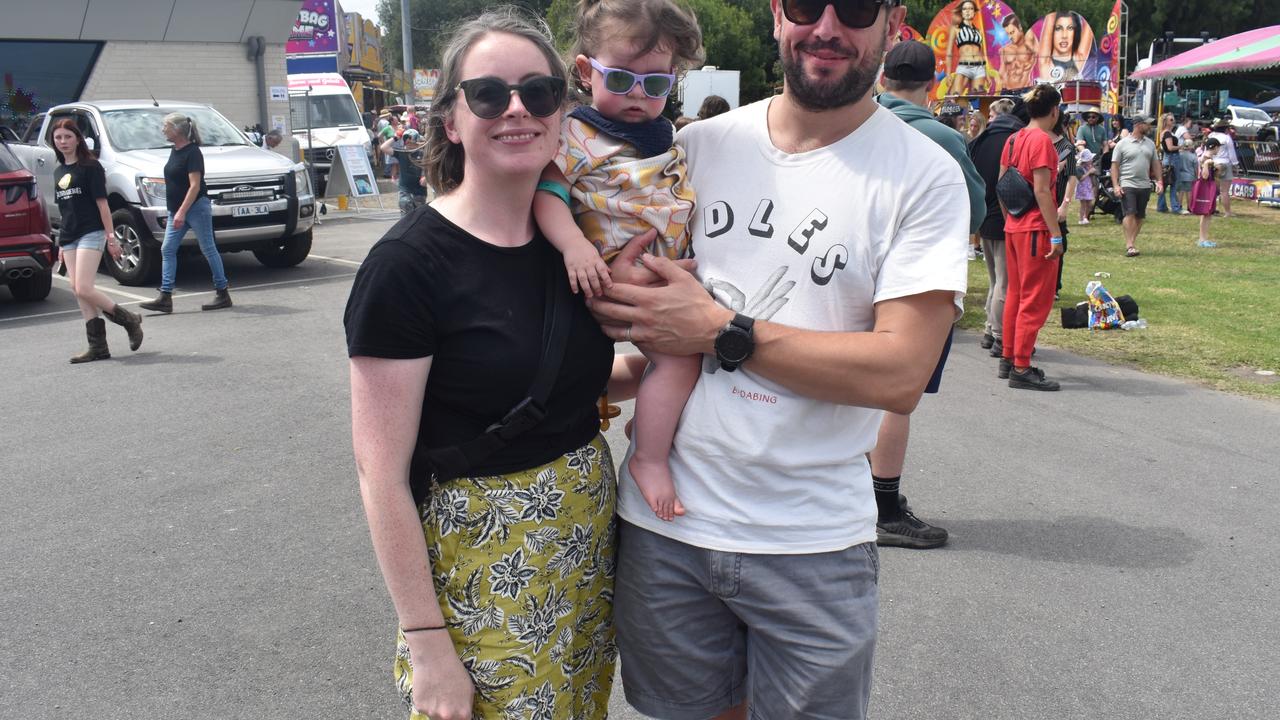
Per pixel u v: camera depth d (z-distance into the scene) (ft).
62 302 33.47
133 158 36.09
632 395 7.47
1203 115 98.02
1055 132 25.75
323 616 11.92
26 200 31.60
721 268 6.51
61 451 17.81
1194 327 29.27
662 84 6.57
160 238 34.65
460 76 5.86
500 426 5.95
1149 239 49.49
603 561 6.73
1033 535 14.46
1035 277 21.95
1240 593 12.67
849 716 6.42
